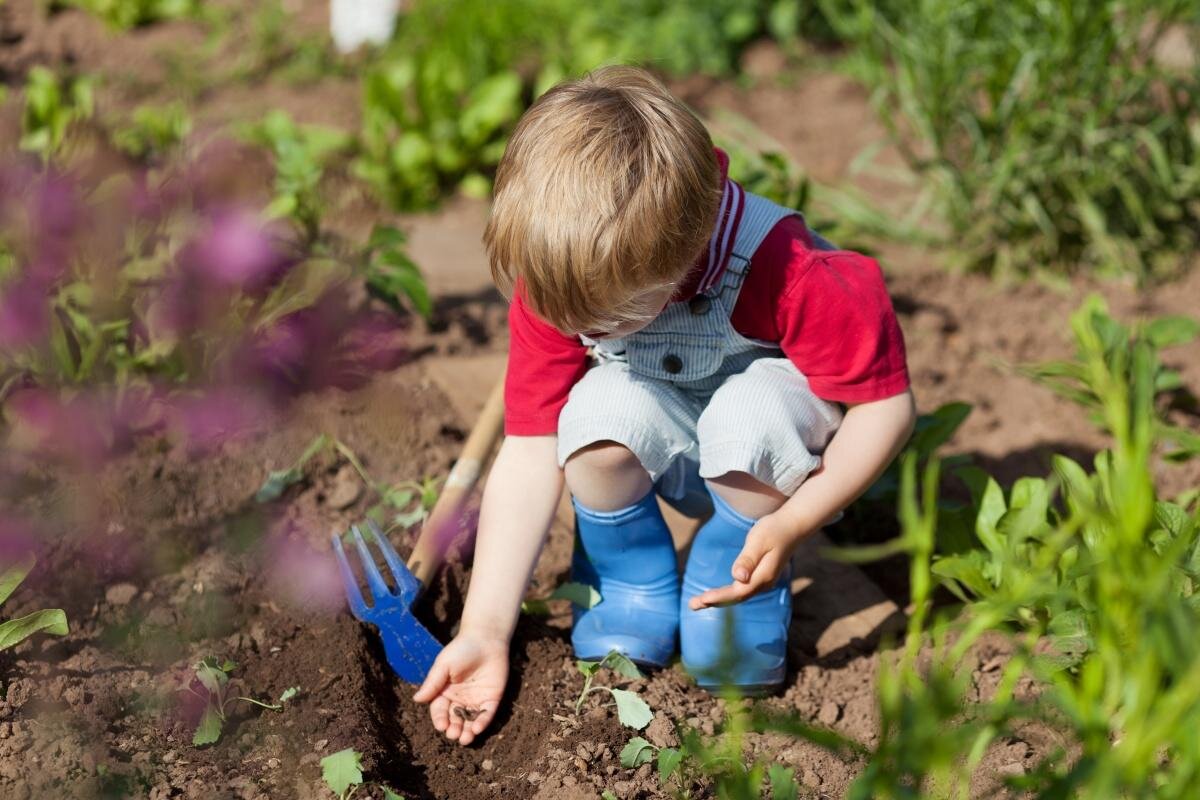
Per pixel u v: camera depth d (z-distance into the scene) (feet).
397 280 10.36
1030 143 12.16
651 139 6.20
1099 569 6.07
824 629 8.19
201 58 16.20
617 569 7.64
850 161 14.38
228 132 13.01
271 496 8.88
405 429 9.70
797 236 6.83
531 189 6.15
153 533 8.51
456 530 8.36
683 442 7.32
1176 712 4.95
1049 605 7.19
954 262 12.44
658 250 6.10
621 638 7.55
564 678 7.45
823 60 16.74
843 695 7.63
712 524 7.41
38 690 7.18
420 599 7.96
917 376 10.80
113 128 12.96
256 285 9.89
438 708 7.21
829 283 6.73
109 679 7.34
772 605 7.57
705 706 7.45
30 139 11.44
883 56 15.46
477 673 7.29
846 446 7.02
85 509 8.59
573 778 6.77
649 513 7.48
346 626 7.72
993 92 12.09
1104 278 12.26
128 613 7.86
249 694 7.29
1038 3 11.86
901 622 8.21
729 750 6.52
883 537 9.09
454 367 10.51
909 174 13.34
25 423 9.01
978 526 7.83
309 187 10.73
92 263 9.40
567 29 16.44
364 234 11.88
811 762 7.00
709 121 15.11
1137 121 12.31
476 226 13.23
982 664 7.74
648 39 16.47
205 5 17.57
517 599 7.38
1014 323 11.62
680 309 6.94
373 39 16.17
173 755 6.89
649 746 6.93
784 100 15.84
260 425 9.53
